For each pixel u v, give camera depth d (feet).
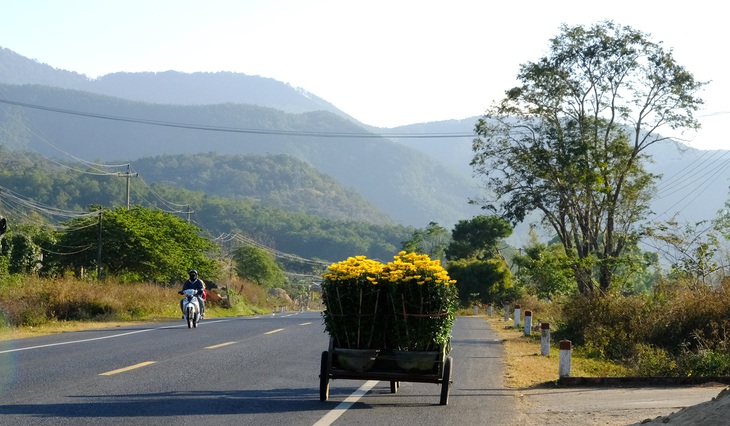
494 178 161.38
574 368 56.65
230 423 29.43
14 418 28.99
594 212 152.05
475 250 268.00
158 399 34.17
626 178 156.56
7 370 42.68
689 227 101.60
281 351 57.31
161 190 600.39
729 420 27.12
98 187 571.28
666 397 40.34
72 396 34.24
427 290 35.50
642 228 146.30
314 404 34.88
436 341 35.68
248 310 227.81
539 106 160.76
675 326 71.72
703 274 92.48
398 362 35.63
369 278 35.65
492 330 102.68
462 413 33.71
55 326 84.02
